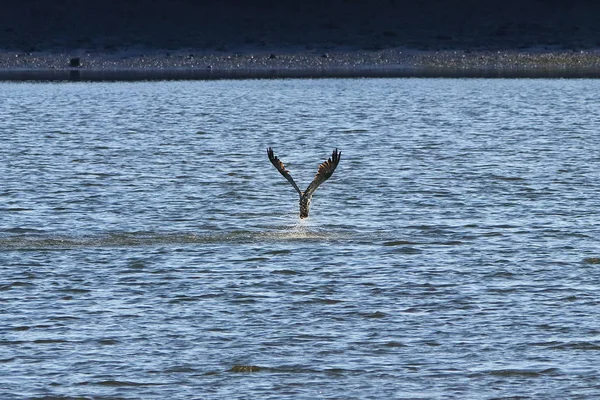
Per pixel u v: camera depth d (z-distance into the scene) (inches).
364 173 2379.4
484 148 2802.7
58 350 1221.1
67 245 1658.5
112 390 1121.4
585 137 3041.3
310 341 1245.7
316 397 1105.4
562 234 1740.9
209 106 4256.9
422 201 2026.3
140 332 1274.6
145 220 1857.8
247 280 1470.2
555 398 1101.1
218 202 2037.4
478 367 1172.5
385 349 1221.7
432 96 4554.6
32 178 2285.9
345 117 3772.1
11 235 1724.9
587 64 5974.4
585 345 1228.5
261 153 2810.0
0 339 1251.2
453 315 1328.7
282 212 1942.7
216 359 1195.3
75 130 3366.1
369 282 1459.2
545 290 1424.7
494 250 1632.6
